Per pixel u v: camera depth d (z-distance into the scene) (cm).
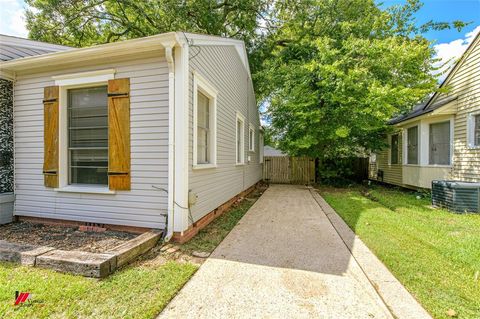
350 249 342
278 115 1148
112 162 395
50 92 429
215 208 526
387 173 1134
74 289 228
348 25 1048
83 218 416
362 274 267
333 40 1002
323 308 208
